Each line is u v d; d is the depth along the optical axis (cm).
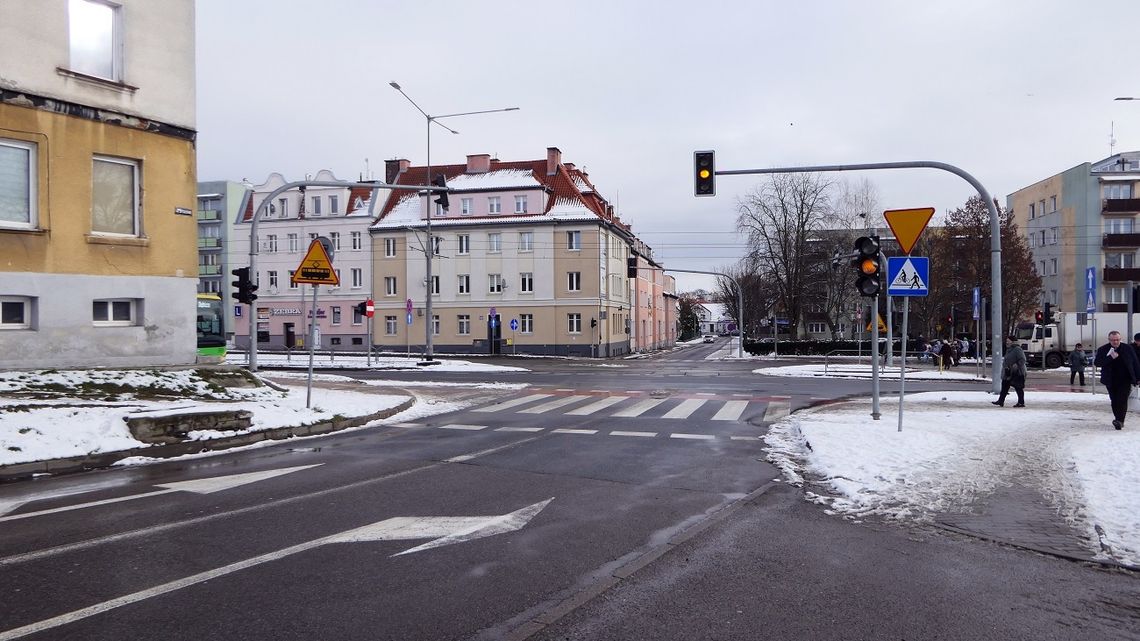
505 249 5075
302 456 990
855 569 519
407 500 722
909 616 433
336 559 530
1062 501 705
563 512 677
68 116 1300
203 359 1520
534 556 542
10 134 1224
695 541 586
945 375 2758
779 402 1716
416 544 570
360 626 410
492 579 491
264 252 5762
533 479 832
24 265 1245
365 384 2211
